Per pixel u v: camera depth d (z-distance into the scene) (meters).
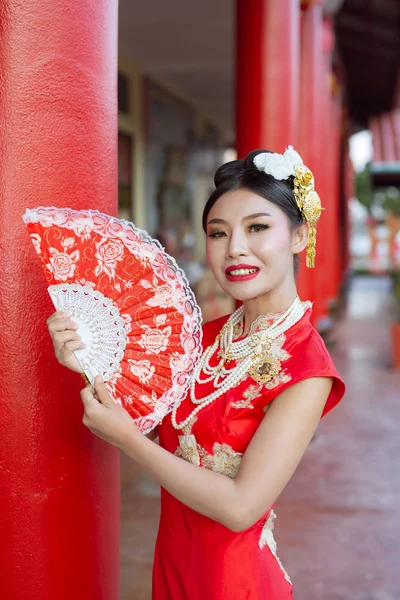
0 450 1.57
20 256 1.55
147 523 3.56
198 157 11.80
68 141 1.60
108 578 1.83
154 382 1.41
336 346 9.12
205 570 1.43
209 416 1.43
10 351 1.56
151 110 9.21
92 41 1.65
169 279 1.40
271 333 1.46
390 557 3.23
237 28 4.41
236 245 1.41
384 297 15.87
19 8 1.51
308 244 1.54
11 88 1.52
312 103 6.77
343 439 5.11
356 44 11.65
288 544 3.36
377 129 13.71
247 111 4.39
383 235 23.50
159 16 6.79
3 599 1.60
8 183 1.53
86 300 1.35
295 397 1.35
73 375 1.65
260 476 1.28
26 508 1.59
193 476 1.27
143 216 9.02
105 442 1.79
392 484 4.20
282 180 1.44
